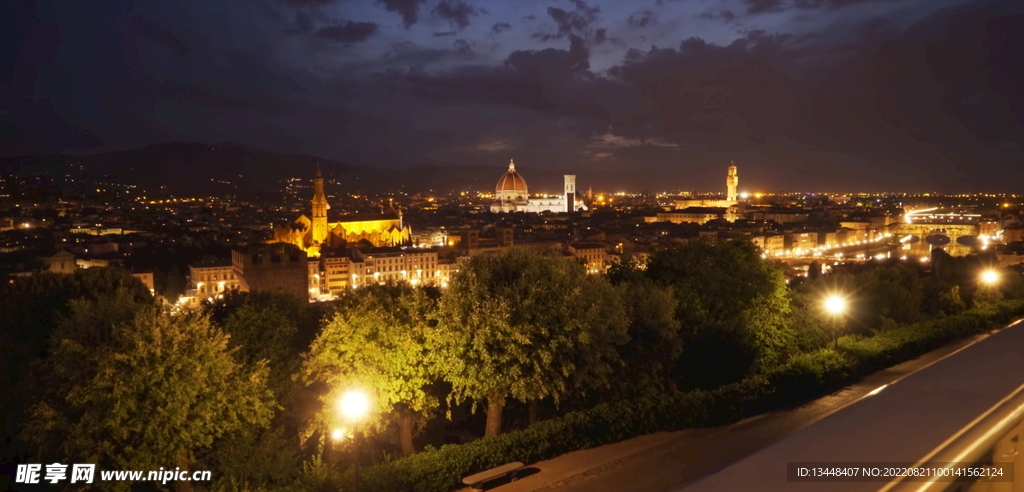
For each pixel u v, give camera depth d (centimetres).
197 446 3728
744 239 6106
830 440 589
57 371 3431
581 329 4025
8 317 5100
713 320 5688
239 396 3606
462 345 3903
